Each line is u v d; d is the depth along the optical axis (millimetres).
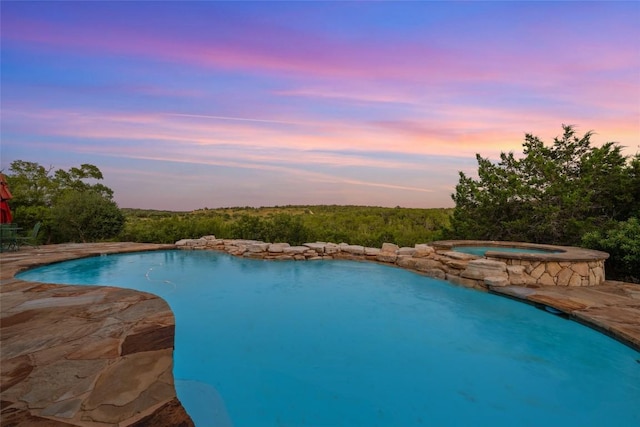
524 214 11547
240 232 14086
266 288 7770
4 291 6250
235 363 4316
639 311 5207
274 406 3412
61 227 15969
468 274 7633
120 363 3418
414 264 9250
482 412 3307
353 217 23125
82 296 5922
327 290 7566
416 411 3336
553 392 3629
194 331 5336
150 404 2742
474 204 13312
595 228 9484
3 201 12523
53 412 2592
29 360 3461
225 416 3244
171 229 14969
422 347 4750
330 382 3873
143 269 9727
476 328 5363
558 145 12164
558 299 5848
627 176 9508
